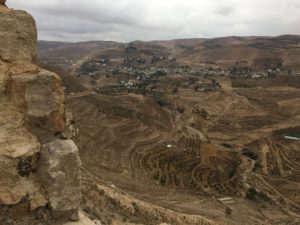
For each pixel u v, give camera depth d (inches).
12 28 719.1
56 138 699.4
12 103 687.1
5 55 710.5
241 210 3934.5
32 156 665.6
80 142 5408.5
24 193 647.8
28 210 650.8
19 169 655.1
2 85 681.0
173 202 3085.6
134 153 5920.3
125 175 4658.0
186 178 5354.3
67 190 677.9
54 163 671.1
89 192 1286.9
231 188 5191.9
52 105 687.7
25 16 734.5
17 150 655.8
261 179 5984.3
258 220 3730.3
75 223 683.4
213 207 3494.1
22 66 713.0
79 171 691.4
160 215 1646.2
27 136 677.3
